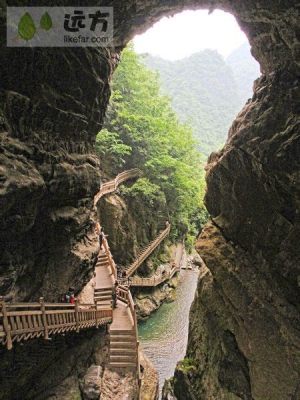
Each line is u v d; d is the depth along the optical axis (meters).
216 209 16.06
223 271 14.10
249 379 12.95
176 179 34.94
